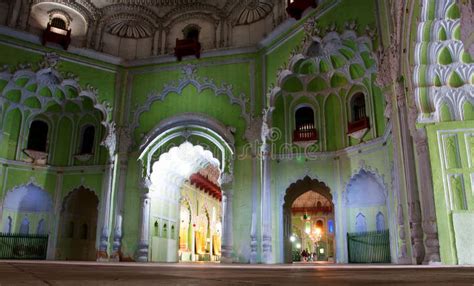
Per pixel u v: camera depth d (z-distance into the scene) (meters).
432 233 8.59
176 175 18.62
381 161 13.30
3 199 16.72
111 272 3.15
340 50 14.17
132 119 17.08
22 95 17.23
